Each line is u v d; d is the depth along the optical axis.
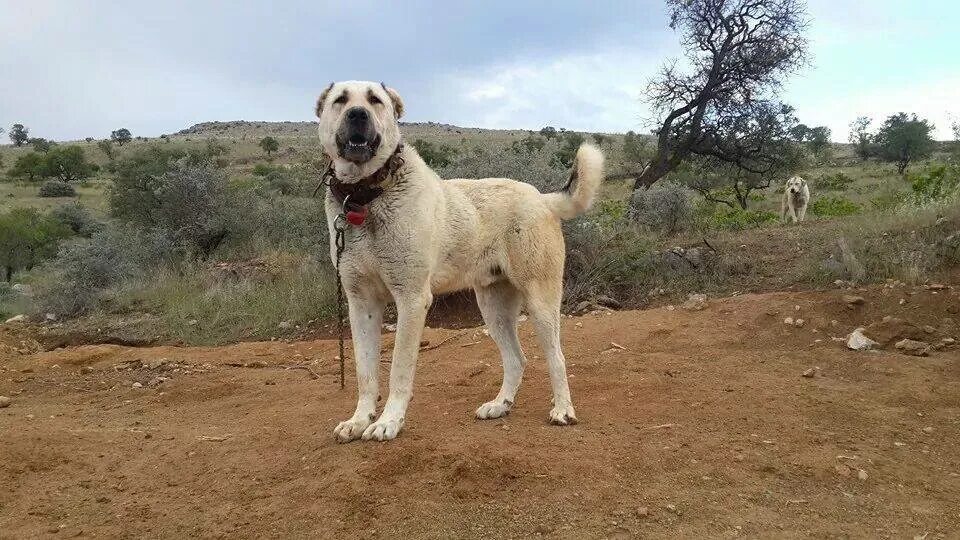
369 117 2.24
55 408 3.22
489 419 2.62
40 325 5.76
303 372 3.67
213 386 3.42
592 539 1.83
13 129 48.47
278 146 37.16
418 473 2.11
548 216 2.64
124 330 5.25
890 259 4.29
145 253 6.86
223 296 5.54
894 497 2.01
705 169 12.06
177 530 1.96
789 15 10.01
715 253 5.18
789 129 10.96
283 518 1.96
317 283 5.38
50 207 18.03
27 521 2.02
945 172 6.25
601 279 5.01
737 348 3.52
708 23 10.05
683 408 2.66
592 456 2.21
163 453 2.46
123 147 41.94
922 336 3.38
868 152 25.39
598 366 3.27
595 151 2.68
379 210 2.32
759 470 2.15
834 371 3.06
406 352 2.37
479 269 2.58
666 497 2.00
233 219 7.68
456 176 5.42
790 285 4.48
